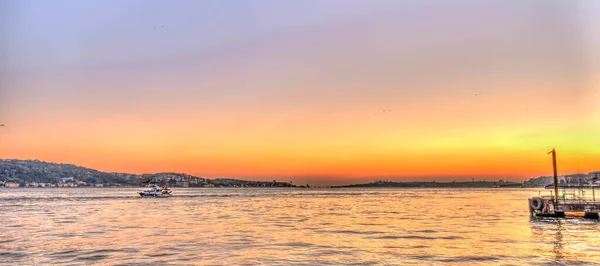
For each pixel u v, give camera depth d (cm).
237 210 12250
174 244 5241
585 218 8412
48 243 5291
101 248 4925
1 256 4431
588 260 4284
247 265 4053
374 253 4662
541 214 8569
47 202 16538
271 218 9312
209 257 4422
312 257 4441
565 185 11025
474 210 12106
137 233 6350
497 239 5709
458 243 5359
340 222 8319
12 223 7881
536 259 4338
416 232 6531
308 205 15600
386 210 12344
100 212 11006
